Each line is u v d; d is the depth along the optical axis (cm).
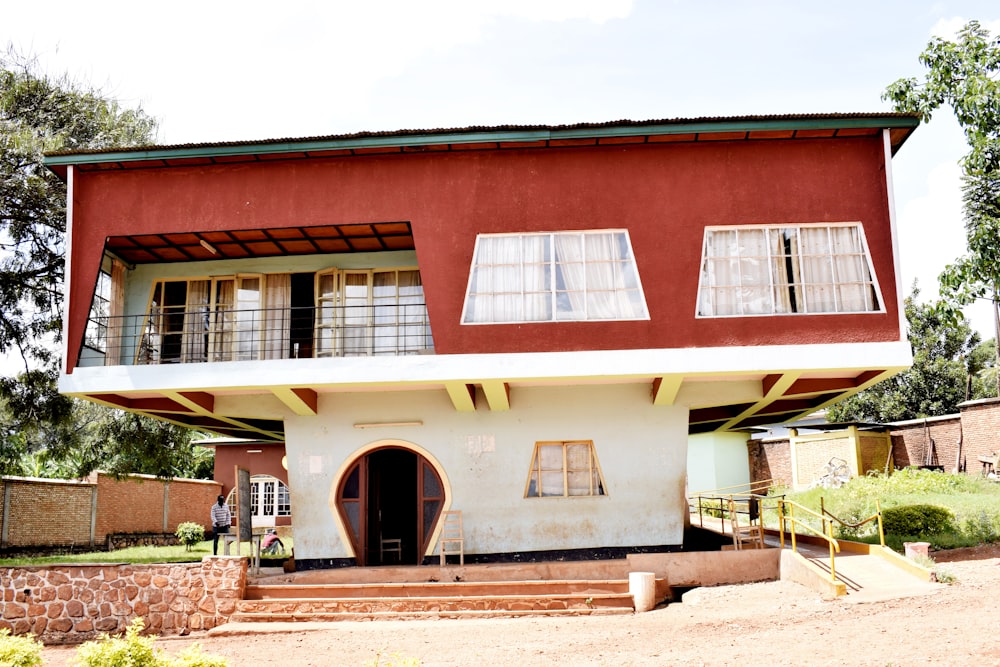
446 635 1134
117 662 685
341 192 1439
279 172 1453
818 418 3788
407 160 1441
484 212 1419
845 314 1370
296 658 1036
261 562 1738
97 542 2488
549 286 1395
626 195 1413
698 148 1421
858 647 849
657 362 1363
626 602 1266
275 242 1552
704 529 1950
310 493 1547
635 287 1391
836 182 1405
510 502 1523
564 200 1416
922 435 2569
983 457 2316
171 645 1173
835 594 1127
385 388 1526
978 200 1541
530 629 1152
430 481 1552
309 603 1275
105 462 2081
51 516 2305
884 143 1389
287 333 1611
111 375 1412
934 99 1550
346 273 1620
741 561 1365
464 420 1541
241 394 1567
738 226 1401
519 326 1385
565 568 1379
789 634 959
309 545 1539
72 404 1878
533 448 1530
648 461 1523
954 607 986
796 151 1414
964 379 3600
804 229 1401
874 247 1387
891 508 1688
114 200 1468
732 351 1362
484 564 1474
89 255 1451
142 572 1284
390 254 1620
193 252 1588
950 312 1512
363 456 1562
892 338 1360
